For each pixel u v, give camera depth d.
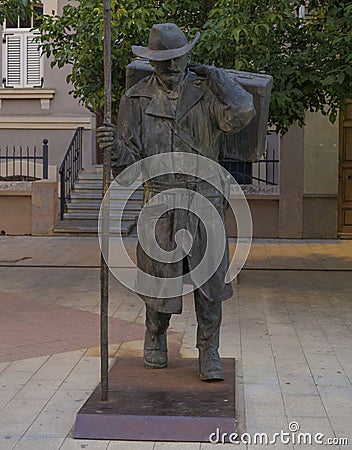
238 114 5.15
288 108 9.20
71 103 17.11
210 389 5.27
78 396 5.55
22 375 6.10
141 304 8.98
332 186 15.41
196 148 5.32
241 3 8.70
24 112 17.25
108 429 4.74
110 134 5.05
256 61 8.87
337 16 9.30
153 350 5.85
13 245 14.27
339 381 5.93
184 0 9.56
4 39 17.50
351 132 15.66
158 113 5.30
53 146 17.14
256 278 10.91
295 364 6.41
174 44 5.20
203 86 5.37
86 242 14.65
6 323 7.98
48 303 9.06
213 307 5.46
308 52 9.21
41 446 4.63
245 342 7.16
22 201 15.83
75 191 16.28
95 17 9.13
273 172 16.05
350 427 4.95
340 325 7.91
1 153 17.28
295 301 9.22
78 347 6.98
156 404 4.95
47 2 16.86
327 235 15.50
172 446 4.63
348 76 8.77
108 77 5.05
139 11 8.92
